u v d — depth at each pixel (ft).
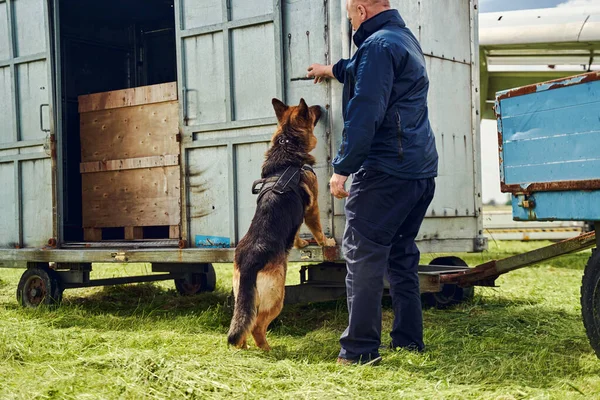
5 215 19.76
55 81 18.48
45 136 18.63
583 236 12.21
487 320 14.69
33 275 18.47
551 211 10.52
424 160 10.74
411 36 10.99
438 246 16.76
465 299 17.78
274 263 12.30
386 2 10.96
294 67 14.76
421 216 11.50
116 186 19.42
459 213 17.48
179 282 21.76
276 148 13.78
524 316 15.02
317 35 14.39
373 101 9.97
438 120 16.88
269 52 15.05
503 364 10.37
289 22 14.82
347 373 9.84
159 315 16.88
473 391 8.92
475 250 17.90
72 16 22.06
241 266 12.16
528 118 10.73
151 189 18.65
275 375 9.84
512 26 30.22
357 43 11.10
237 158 15.56
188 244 16.31
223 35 15.70
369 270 10.57
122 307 18.83
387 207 10.59
